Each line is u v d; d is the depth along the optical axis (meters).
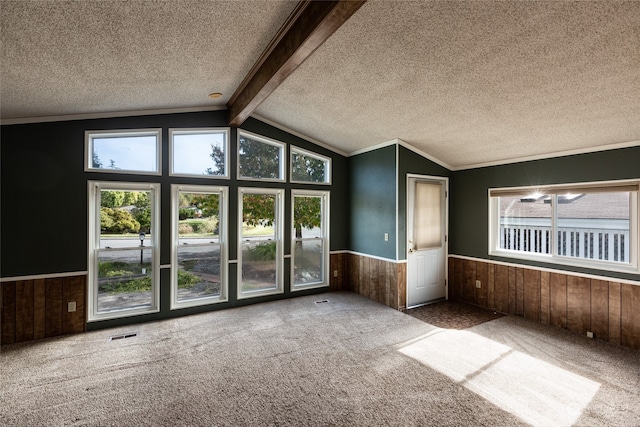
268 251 4.91
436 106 3.33
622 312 3.26
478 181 4.71
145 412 2.18
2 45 2.07
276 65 2.72
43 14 1.82
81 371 2.72
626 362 2.88
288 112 4.37
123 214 3.90
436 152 4.64
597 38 2.00
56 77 2.63
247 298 4.64
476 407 2.23
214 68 3.05
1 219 3.29
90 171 3.66
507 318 4.10
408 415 2.15
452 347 3.21
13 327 3.32
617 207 3.38
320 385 2.51
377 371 2.73
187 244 4.26
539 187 3.99
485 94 2.91
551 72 2.42
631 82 2.35
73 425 2.05
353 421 2.09
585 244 3.62
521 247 4.26
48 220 3.47
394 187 4.50
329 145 5.39
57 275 3.50
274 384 2.53
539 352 3.09
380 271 4.78
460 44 2.31
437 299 4.95
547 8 1.86
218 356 3.00
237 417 2.13
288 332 3.59
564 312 3.72
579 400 2.31
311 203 5.35
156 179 4.01
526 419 2.11
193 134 4.30
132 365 2.82
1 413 2.16
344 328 3.71
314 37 2.20
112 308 3.83
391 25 2.24
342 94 3.50
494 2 1.89
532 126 3.32
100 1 1.79
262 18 2.29
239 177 4.58
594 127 3.09
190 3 1.95
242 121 4.24
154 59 2.63
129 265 3.92
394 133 4.32
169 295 4.07
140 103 3.67
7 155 3.32
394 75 2.91
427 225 4.81
